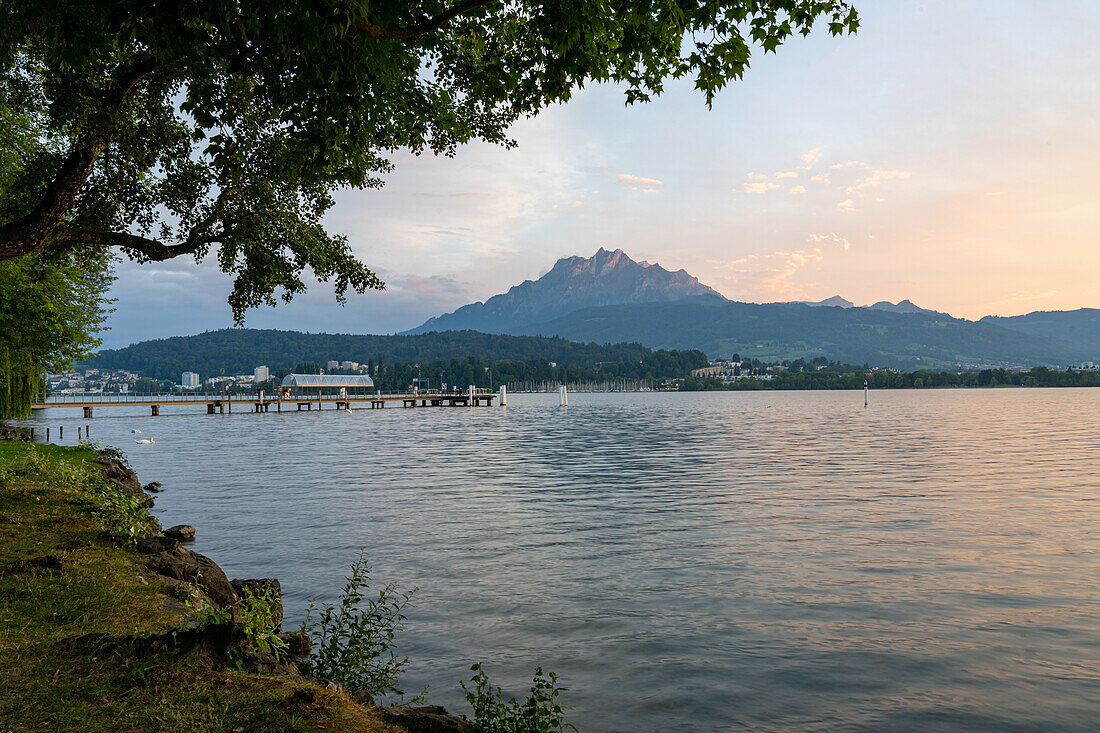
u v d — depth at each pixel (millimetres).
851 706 9266
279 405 141375
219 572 12656
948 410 137375
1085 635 11914
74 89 12844
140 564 11891
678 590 14828
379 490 31250
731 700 9453
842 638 11867
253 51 10836
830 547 18938
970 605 13648
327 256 17453
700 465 42062
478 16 11664
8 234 12648
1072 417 104250
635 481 34531
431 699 9406
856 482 33125
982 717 8930
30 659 7180
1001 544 19172
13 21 10492
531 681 10094
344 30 7445
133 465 42219
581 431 80938
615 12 9766
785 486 31906
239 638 7492
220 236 16156
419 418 118000
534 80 11180
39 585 9867
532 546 19266
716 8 9562
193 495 29469
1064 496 28172
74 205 16625
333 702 6562
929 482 32875
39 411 127188
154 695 6359
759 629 12352
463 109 14555
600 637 11953
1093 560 17266
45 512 15250
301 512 25094
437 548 19000
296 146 10602
